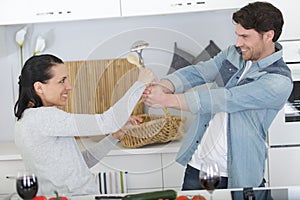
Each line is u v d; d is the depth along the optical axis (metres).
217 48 3.22
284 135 3.45
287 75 2.86
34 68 2.60
